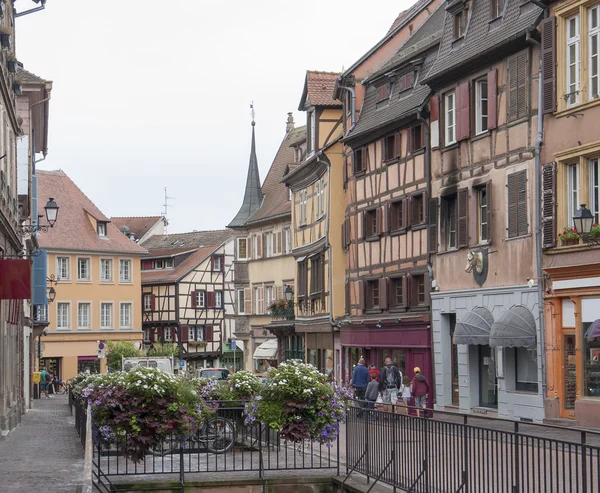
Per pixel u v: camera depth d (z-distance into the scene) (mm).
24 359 39188
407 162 34438
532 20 26172
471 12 30125
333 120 46656
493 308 28156
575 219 23344
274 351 56938
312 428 17312
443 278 31391
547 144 25500
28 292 21109
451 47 31078
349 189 40625
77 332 72375
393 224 35844
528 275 26375
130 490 16281
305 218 49469
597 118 23672
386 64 37969
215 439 19328
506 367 27547
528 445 11086
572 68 24797
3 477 15586
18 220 31359
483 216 29281
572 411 24641
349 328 40188
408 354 34031
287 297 52250
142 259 86938
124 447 16688
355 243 39719
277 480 16938
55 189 75000
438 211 31766
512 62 27281
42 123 42281
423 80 31922
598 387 23688
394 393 30547
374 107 38250
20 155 33656
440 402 31516
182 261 85000
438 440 13594
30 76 36719
